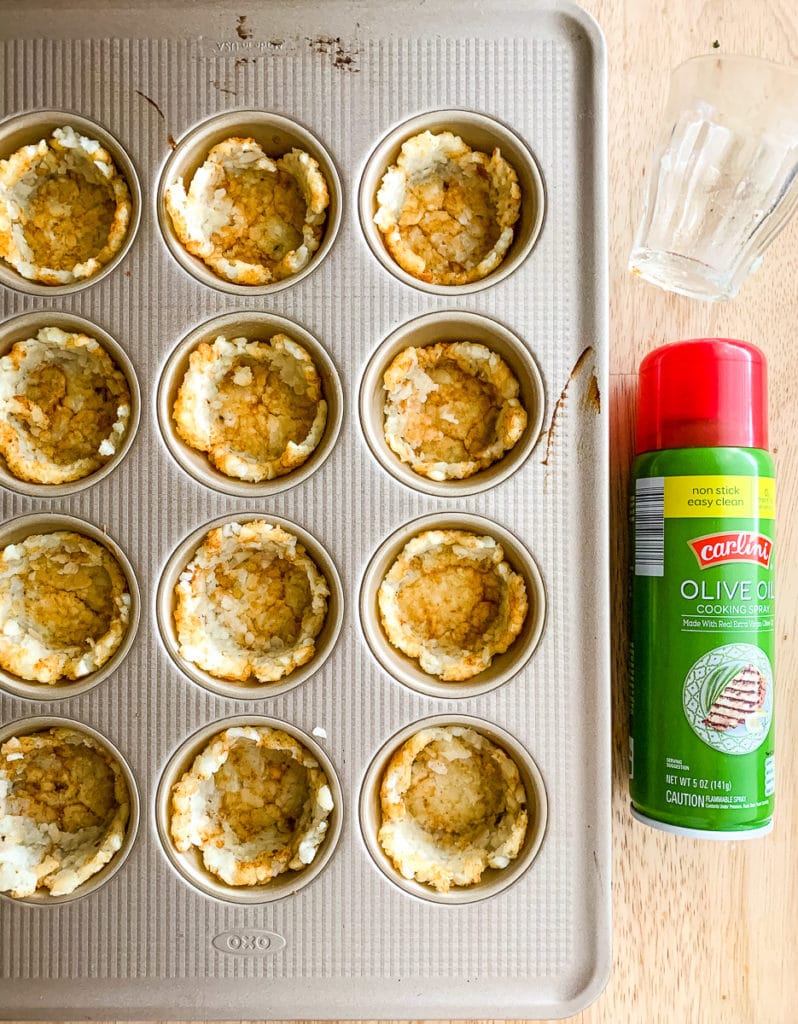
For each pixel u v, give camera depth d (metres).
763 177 0.34
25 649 0.31
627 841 0.34
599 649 0.31
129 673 0.31
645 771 0.31
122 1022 0.31
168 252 0.31
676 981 0.34
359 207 0.31
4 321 0.31
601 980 0.30
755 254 0.35
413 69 0.31
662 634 0.31
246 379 0.32
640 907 0.34
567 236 0.31
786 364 0.35
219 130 0.31
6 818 0.31
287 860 0.31
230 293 0.31
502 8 0.31
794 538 0.35
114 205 0.32
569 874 0.31
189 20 0.31
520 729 0.31
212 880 0.31
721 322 0.35
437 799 0.32
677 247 0.35
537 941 0.31
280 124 0.31
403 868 0.31
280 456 0.32
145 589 0.31
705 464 0.30
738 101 0.34
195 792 0.31
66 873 0.31
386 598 0.31
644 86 0.35
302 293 0.31
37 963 0.31
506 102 0.31
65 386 0.32
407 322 0.31
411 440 0.32
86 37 0.31
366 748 0.31
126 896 0.31
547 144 0.31
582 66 0.31
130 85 0.31
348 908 0.31
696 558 0.30
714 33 0.35
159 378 0.31
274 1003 0.30
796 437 0.35
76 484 0.31
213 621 0.32
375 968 0.30
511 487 0.31
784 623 0.35
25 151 0.31
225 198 0.32
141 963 0.30
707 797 0.30
